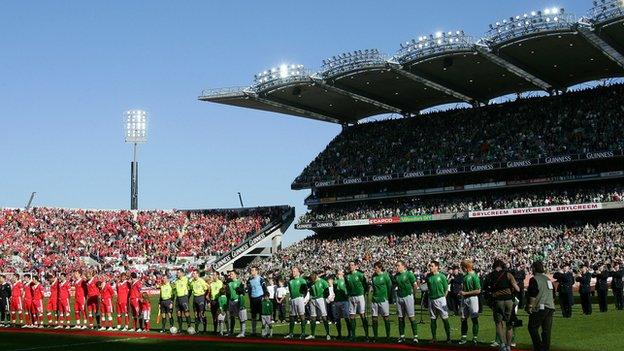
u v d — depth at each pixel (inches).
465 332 796.0
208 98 2783.0
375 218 2800.2
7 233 2741.1
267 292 946.7
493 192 2662.4
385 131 3080.7
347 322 869.2
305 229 3004.4
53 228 2910.9
